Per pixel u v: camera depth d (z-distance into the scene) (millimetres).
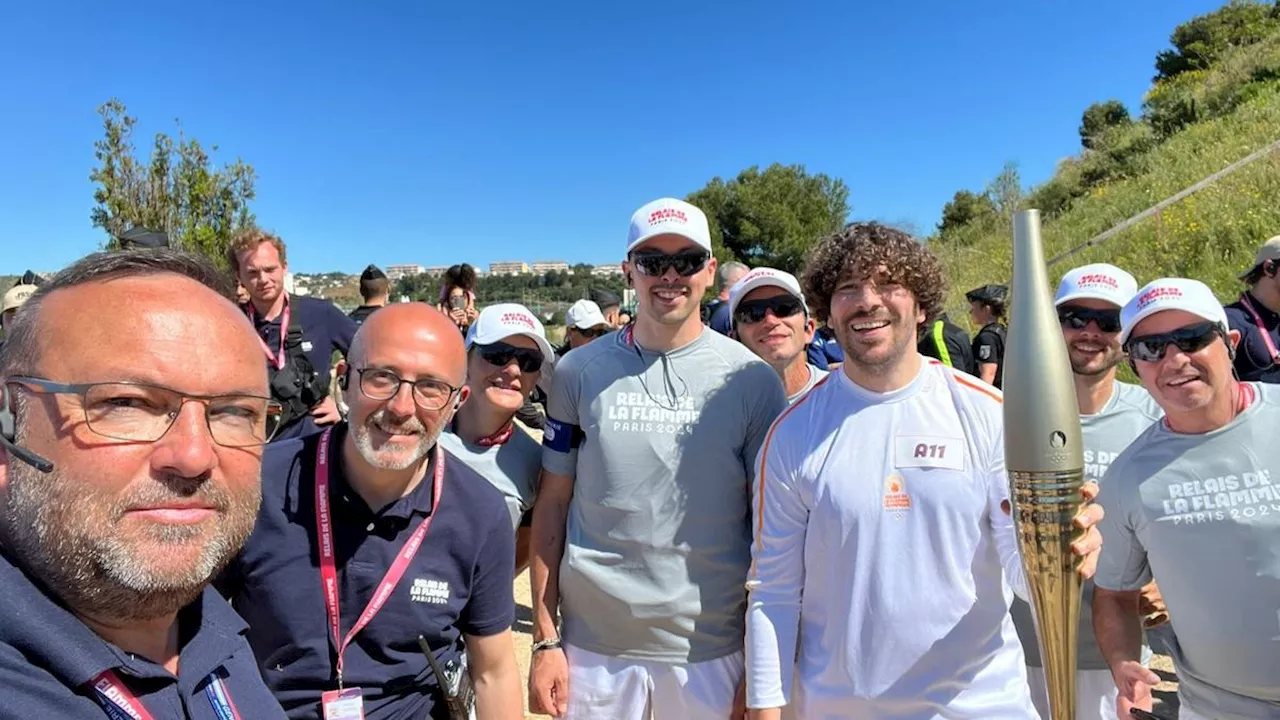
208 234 14820
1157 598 2367
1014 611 2512
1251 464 1883
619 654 2379
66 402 1013
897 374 1965
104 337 1036
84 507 1003
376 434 1792
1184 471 1966
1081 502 1296
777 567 2072
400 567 1861
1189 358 1918
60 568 1009
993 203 22156
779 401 2453
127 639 1128
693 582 2340
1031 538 1312
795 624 2066
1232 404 1956
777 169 39031
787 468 2037
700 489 2332
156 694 1120
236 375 1131
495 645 2047
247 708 1272
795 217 37094
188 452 1053
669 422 2363
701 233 2393
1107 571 2143
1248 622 1860
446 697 1892
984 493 1879
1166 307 1928
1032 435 1295
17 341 1050
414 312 1898
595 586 2389
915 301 1960
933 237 25062
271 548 1817
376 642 1834
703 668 2348
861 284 1913
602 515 2404
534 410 5430
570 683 2484
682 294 2379
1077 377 2555
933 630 1858
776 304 2988
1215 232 9758
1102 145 21984
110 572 1012
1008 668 1914
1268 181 10266
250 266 4004
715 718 2354
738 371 2438
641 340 2506
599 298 9812
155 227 14594
